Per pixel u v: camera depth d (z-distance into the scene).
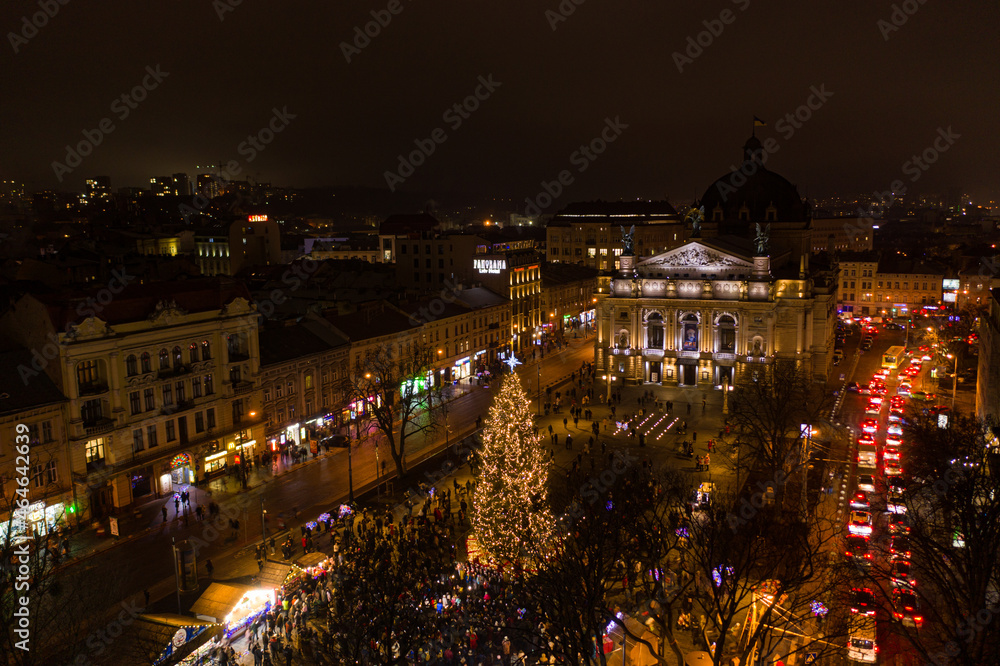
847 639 38.31
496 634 37.97
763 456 65.94
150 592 48.19
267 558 52.25
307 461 75.38
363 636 36.09
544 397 103.38
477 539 47.16
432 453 78.44
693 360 109.75
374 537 48.41
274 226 182.38
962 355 112.00
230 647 40.62
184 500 61.22
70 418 57.38
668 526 45.88
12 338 60.53
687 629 41.84
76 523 57.81
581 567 34.25
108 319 60.84
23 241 168.12
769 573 36.81
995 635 30.77
